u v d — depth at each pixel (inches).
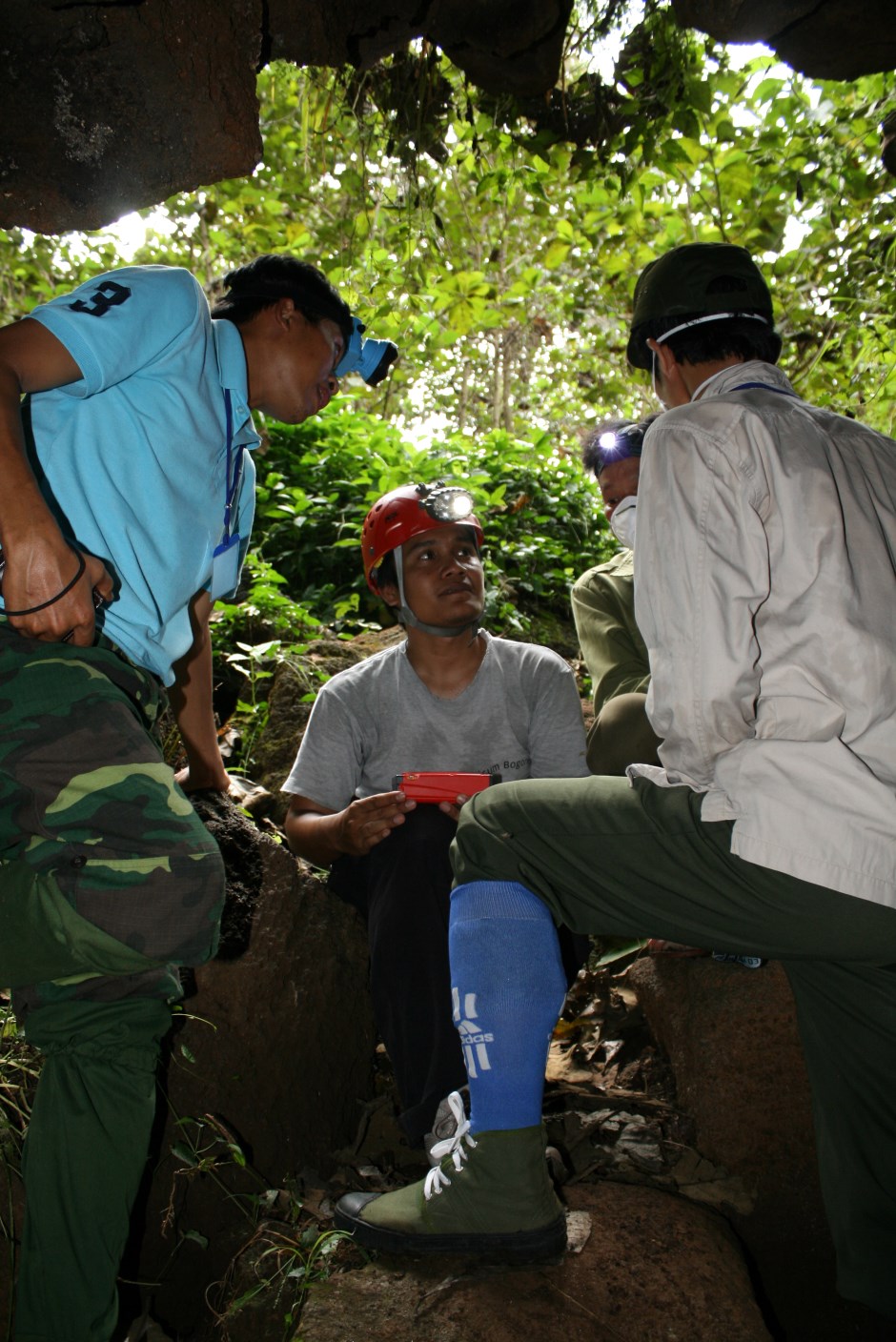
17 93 80.1
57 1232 59.4
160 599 69.7
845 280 195.5
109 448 66.8
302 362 78.5
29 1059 78.8
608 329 284.0
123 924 58.6
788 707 58.3
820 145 169.5
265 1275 75.8
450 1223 70.8
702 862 61.6
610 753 103.6
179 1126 82.2
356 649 157.1
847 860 56.5
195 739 99.8
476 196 170.7
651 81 126.5
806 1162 85.9
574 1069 101.3
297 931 98.4
